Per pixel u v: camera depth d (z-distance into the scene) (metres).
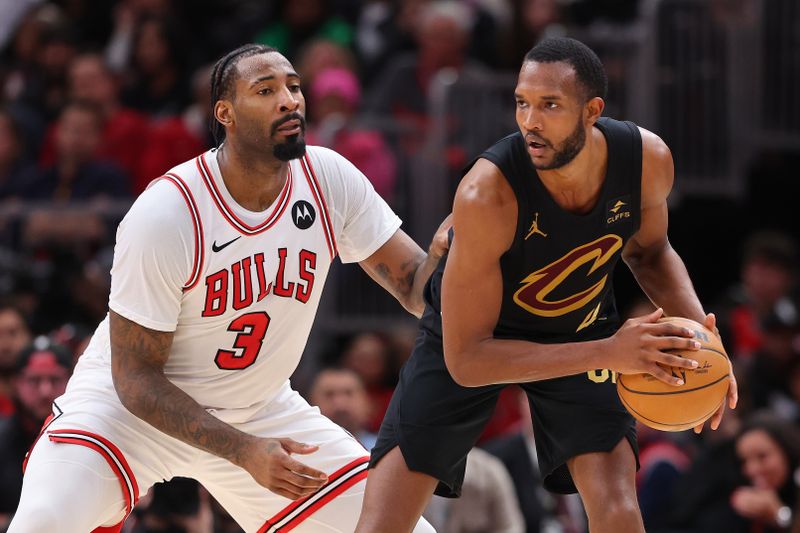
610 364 11.59
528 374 11.81
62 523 12.93
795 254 29.38
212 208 13.38
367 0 33.09
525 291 12.47
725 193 28.80
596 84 11.54
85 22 34.38
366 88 30.89
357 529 12.84
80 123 27.53
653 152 12.18
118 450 13.52
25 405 19.16
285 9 32.62
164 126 28.84
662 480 22.05
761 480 20.64
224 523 17.48
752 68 28.77
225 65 13.23
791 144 29.11
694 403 11.77
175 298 13.36
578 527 22.03
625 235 12.38
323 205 13.94
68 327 21.72
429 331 13.20
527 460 22.11
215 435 12.89
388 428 13.17
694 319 12.77
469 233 11.85
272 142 13.05
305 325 14.12
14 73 31.38
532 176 11.85
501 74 29.20
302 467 12.54
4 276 24.45
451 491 13.50
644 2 29.98
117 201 27.06
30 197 27.45
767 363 25.45
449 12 29.02
